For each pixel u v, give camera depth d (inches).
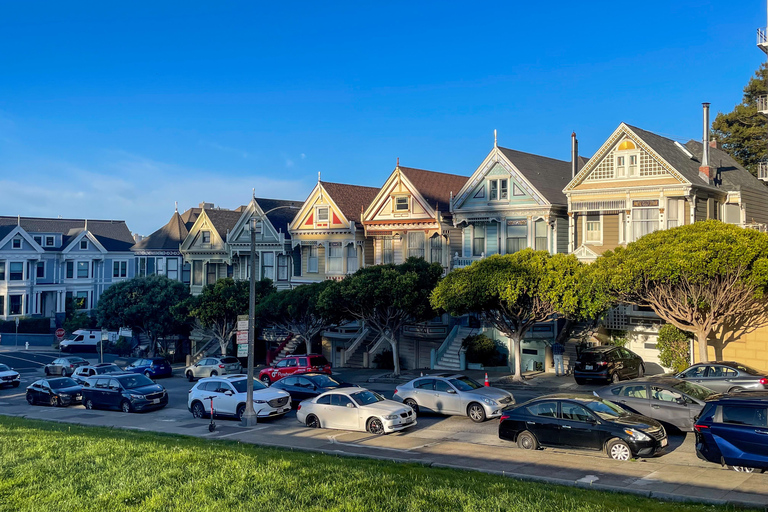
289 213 2301.9
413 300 1460.4
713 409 660.1
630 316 1453.0
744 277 1006.4
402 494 531.8
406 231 1839.3
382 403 946.1
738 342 1221.1
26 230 2979.8
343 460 688.4
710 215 1466.5
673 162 1417.3
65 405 1369.3
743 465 628.4
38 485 584.7
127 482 581.0
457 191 1984.5
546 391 1251.8
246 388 1116.5
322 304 1556.3
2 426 973.2
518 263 1293.1
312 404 983.0
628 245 1171.9
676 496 544.7
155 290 2327.8
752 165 2423.7
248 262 2271.2
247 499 526.6
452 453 754.2
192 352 2356.1
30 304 2923.2
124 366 2170.3
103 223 3316.9
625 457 704.4
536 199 1572.3
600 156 1485.0
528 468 672.4
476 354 1592.0
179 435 923.4
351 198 2085.4
